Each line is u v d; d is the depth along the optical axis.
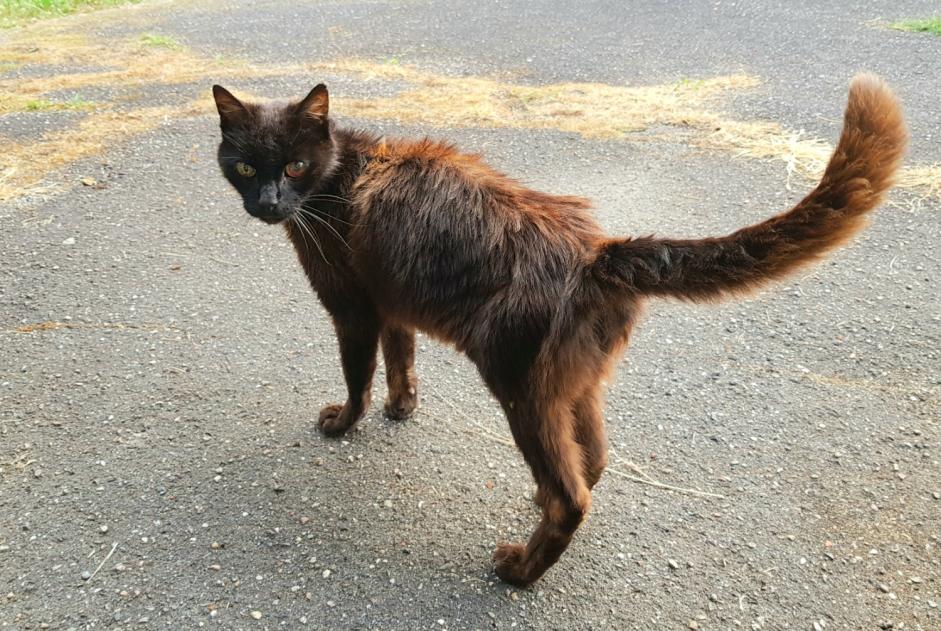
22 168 1.38
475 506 0.86
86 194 1.32
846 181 0.66
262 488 0.87
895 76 1.78
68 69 1.98
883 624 0.76
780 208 1.26
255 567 0.80
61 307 1.08
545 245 0.75
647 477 0.88
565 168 1.39
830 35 2.14
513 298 0.73
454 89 1.78
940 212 1.24
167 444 0.91
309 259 0.85
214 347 1.03
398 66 1.98
